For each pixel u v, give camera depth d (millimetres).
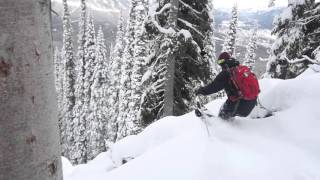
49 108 1247
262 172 5414
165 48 12359
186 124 8039
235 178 5324
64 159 10852
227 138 6594
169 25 12562
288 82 7562
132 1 37562
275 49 16484
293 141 6238
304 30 15656
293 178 5219
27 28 1142
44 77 1215
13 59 1116
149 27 13398
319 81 7172
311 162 5582
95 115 43625
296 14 15633
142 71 30203
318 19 14992
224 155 5938
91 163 8992
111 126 43594
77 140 45750
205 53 14727
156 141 8156
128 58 36219
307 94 7020
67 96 49594
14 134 1134
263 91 8188
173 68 13508
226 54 6305
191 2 14094
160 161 6273
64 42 49688
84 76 45719
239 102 6328
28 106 1159
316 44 15656
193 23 14227
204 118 7059
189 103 15461
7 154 1127
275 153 5938
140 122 15359
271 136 6551
